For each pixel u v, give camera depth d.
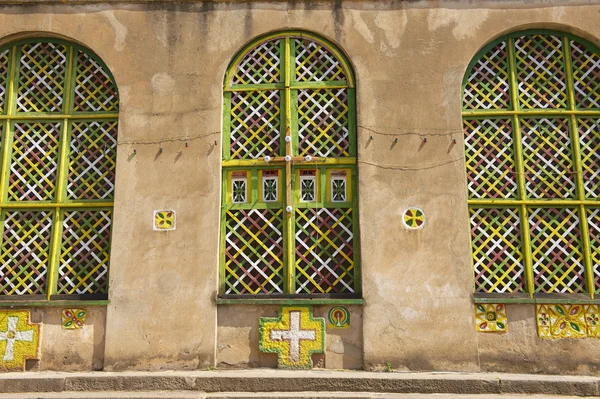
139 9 8.05
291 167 7.69
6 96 8.02
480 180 7.69
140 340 7.28
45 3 8.06
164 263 7.44
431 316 7.21
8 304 7.39
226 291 7.49
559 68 7.95
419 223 7.42
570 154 7.71
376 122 7.67
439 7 7.92
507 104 7.86
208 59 7.91
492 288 7.37
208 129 7.73
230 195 7.70
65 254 7.64
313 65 7.96
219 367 7.25
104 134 7.93
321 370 7.14
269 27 7.95
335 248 7.51
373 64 7.82
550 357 7.17
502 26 7.87
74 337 7.38
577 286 7.38
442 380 6.68
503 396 6.56
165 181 7.62
